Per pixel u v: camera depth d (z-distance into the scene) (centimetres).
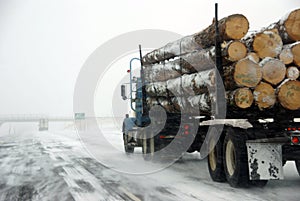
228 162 662
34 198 622
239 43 639
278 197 562
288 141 590
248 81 627
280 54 634
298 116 646
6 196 648
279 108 637
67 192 657
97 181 761
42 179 807
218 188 647
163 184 705
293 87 616
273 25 655
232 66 639
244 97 626
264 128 641
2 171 955
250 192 605
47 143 2145
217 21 672
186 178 770
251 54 638
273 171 596
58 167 998
